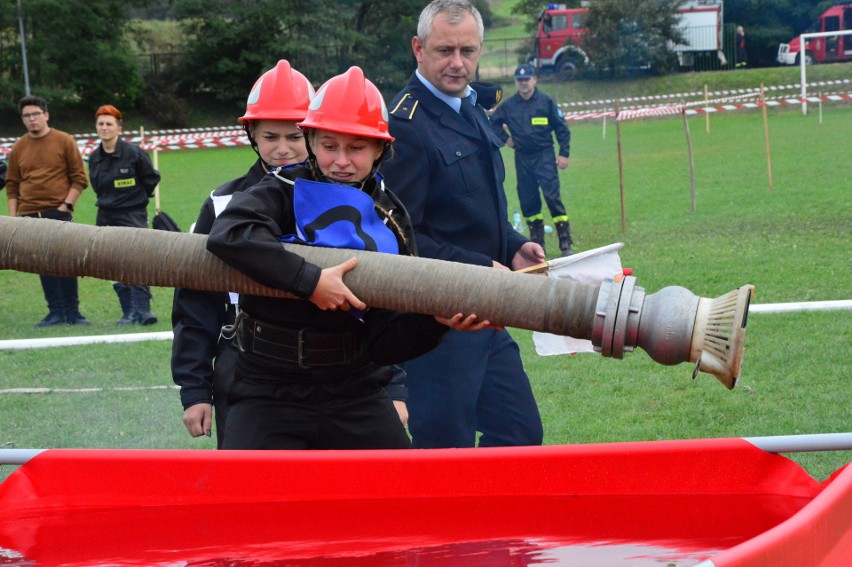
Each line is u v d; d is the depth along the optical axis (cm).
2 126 4669
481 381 456
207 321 412
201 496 336
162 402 734
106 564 295
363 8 5238
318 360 345
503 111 1373
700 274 1088
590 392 704
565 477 337
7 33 4819
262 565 295
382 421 361
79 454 339
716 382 707
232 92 5138
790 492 329
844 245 1216
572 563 289
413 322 327
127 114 4962
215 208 396
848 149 2359
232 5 5169
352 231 318
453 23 449
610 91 4384
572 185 2125
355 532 318
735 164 2242
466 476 334
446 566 289
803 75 3509
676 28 4462
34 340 852
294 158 394
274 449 349
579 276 452
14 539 316
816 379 697
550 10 4484
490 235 468
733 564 217
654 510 327
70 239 314
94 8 4853
